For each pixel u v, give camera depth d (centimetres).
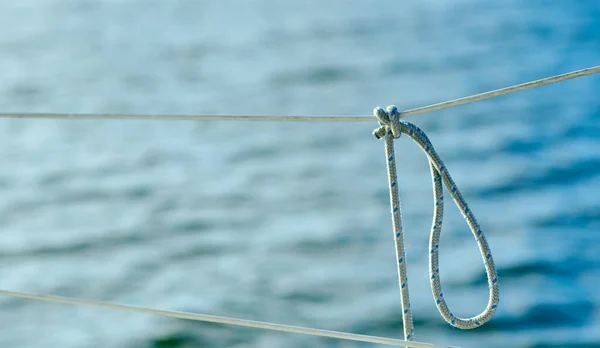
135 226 1075
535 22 2286
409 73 1923
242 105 1786
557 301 800
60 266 956
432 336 750
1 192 1252
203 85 1969
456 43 2158
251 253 960
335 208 1092
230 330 771
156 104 1847
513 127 1396
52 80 2114
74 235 1054
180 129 1534
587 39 2077
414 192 1125
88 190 1241
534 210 1034
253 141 1425
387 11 2666
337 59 2089
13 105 1917
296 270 902
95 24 2841
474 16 2458
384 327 767
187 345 752
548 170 1177
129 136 1523
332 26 2508
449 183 235
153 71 2141
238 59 2191
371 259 918
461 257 904
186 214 1108
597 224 979
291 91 1859
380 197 1123
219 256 958
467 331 755
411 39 2248
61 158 1420
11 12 3130
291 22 2628
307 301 827
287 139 1419
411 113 227
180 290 874
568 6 2422
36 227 1094
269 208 1109
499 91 219
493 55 2016
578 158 1219
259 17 2762
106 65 2248
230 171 1289
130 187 1242
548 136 1336
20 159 1433
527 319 773
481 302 804
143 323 792
